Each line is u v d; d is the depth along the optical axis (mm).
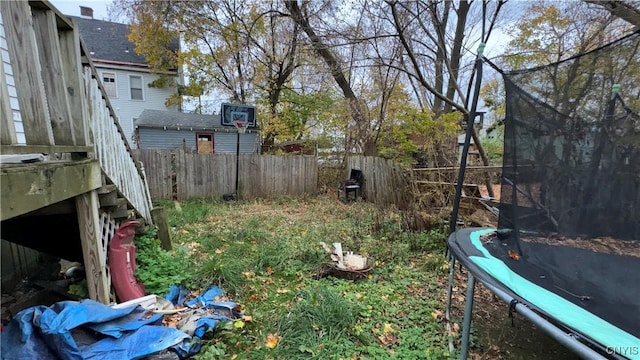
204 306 2664
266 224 5766
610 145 2037
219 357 2150
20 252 3180
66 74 2145
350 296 3043
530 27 7031
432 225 5062
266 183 8953
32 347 1493
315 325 2494
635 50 1920
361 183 8539
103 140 2746
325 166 10000
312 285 3289
